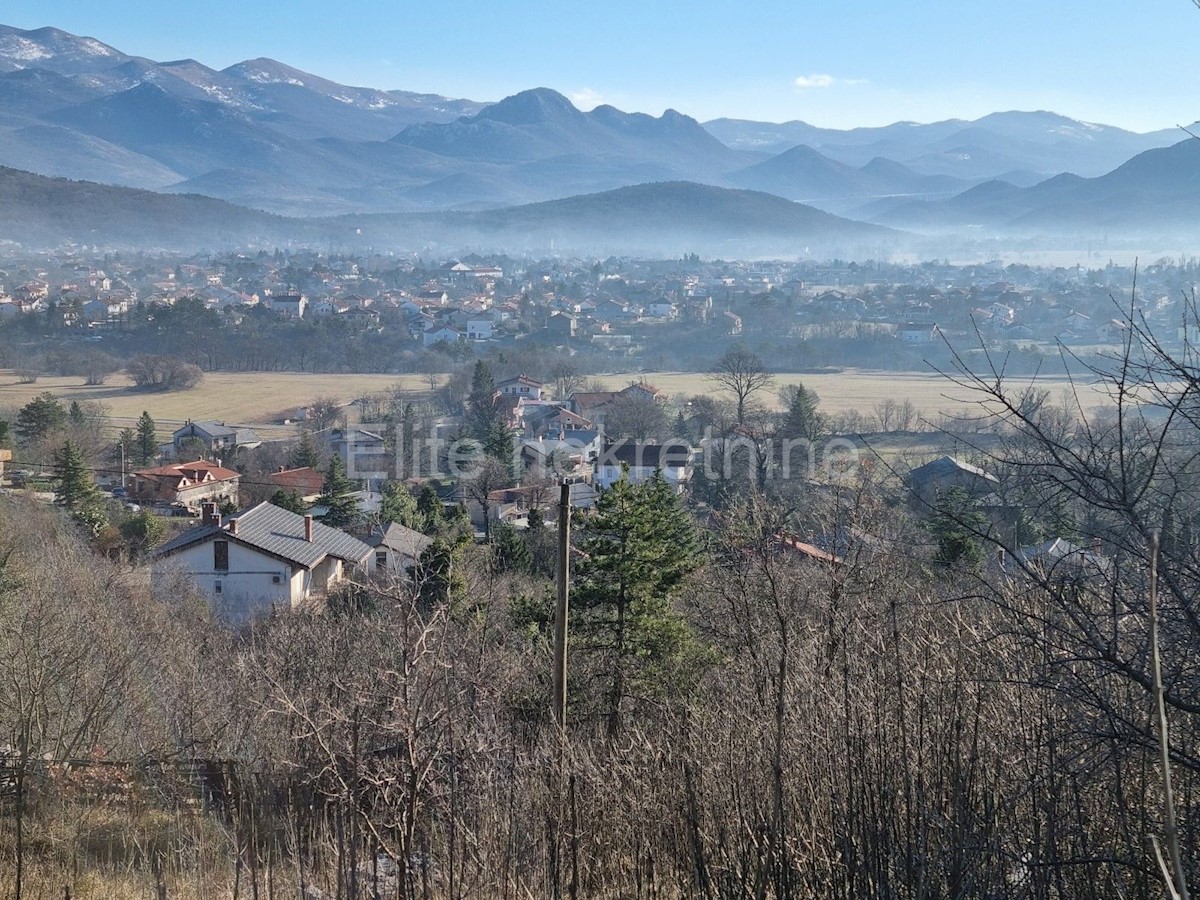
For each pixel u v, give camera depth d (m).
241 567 31.56
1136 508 4.38
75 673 14.65
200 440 60.25
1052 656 5.00
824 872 6.52
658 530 16.73
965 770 5.84
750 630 11.20
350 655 15.20
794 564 15.05
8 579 17.47
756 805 6.83
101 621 17.25
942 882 5.46
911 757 6.25
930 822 5.70
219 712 14.45
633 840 8.46
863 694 6.56
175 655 17.55
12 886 9.20
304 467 54.66
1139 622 4.62
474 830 8.19
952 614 7.20
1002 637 5.98
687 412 66.19
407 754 7.54
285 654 17.41
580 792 8.73
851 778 6.08
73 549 28.38
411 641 8.09
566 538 11.43
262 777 11.52
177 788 12.21
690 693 14.13
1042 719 5.50
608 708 15.48
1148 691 4.44
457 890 7.36
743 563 13.96
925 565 11.12
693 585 18.20
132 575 28.05
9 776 11.47
